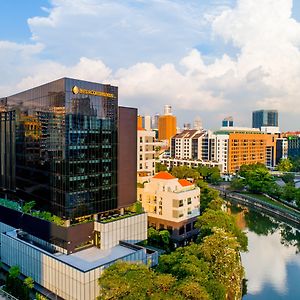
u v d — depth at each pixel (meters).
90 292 59.84
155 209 105.38
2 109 106.56
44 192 82.81
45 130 80.81
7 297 63.25
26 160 92.19
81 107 76.19
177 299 42.38
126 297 44.16
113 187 84.81
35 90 85.31
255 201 158.50
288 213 133.38
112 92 83.62
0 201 99.62
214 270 57.06
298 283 77.06
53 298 64.19
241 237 83.75
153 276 48.34
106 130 82.31
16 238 77.50
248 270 84.44
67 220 73.75
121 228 78.19
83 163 76.88
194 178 175.50
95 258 68.19
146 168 137.00
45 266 67.50
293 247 102.50
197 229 106.88
